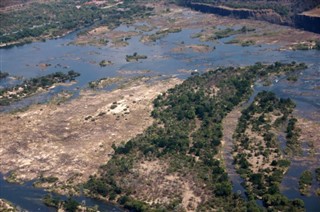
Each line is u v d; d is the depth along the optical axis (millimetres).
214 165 177625
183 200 159875
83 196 169750
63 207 163375
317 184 165500
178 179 171250
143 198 163125
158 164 182125
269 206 154000
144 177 174125
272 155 184000
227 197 158875
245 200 157750
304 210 151250
